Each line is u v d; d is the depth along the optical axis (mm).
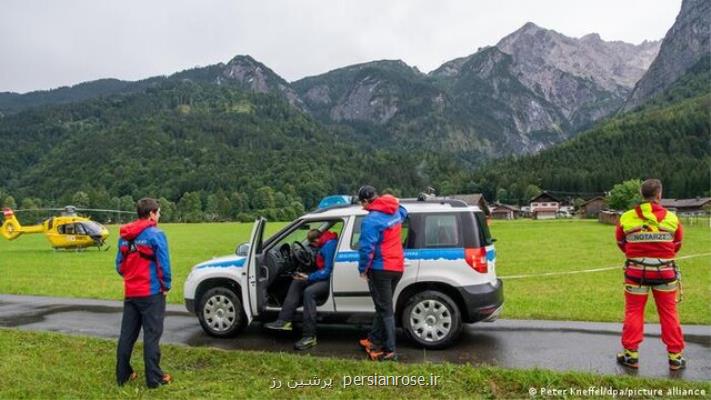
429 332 7516
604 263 22828
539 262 23594
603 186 143625
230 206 136125
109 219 120188
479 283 7430
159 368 6180
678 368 6500
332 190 174750
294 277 7871
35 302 12375
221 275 8438
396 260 6926
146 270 6176
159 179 163000
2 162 189625
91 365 6891
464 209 7680
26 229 33875
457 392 5766
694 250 27281
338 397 5672
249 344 7996
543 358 7070
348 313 7734
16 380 6270
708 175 123750
